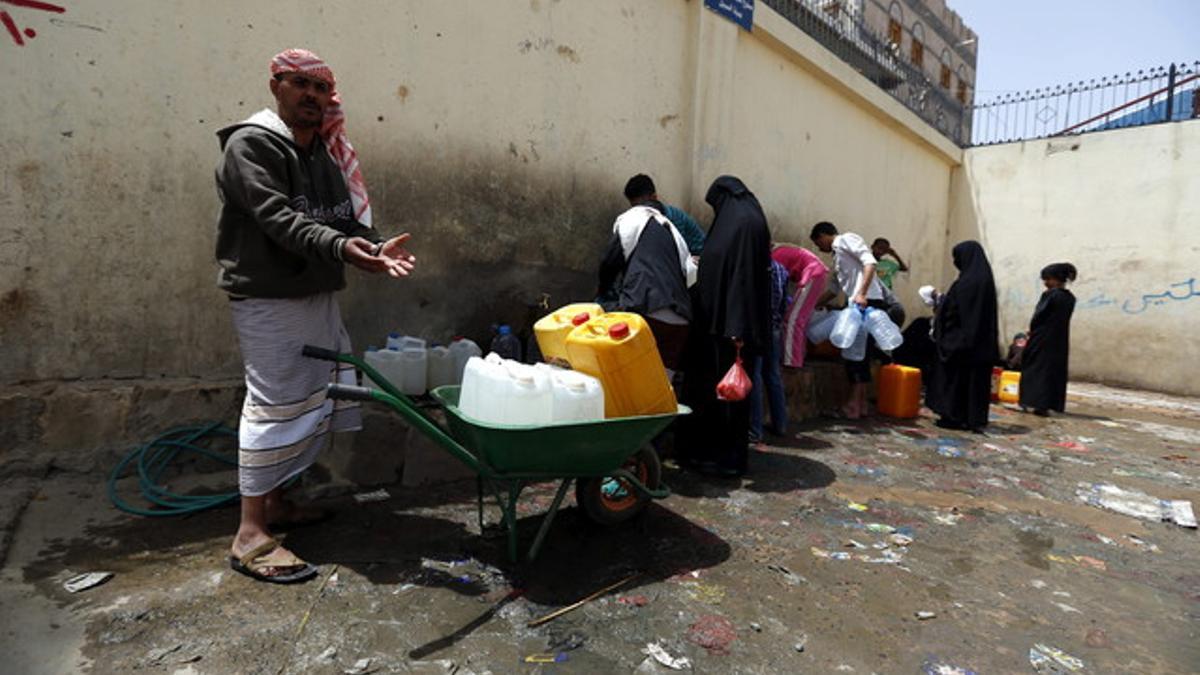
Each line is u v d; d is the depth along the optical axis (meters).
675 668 1.89
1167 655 2.11
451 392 2.91
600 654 1.94
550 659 1.90
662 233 3.76
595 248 4.97
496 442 2.30
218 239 2.30
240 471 2.29
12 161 2.77
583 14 4.69
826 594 2.42
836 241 5.74
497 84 4.25
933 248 10.44
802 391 5.55
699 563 2.62
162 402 3.08
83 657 1.77
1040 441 5.38
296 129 2.36
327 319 2.53
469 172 4.16
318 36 3.46
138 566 2.27
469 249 4.21
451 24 3.98
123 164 3.00
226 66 3.21
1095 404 7.79
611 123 4.98
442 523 2.83
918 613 2.31
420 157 3.92
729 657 1.97
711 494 3.50
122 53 2.95
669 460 4.09
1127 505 3.70
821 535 3.01
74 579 2.14
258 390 2.30
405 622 2.05
